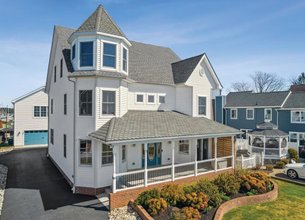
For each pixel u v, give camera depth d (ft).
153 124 50.29
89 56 48.16
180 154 61.57
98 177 45.24
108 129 42.86
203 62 66.03
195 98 63.77
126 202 39.19
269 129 83.46
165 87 63.57
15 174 58.03
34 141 109.19
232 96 130.11
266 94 115.96
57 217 34.63
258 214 36.14
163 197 36.42
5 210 36.81
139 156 55.01
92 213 36.19
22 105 106.93
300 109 97.19
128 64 59.52
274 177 58.34
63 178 54.65
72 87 49.78
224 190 41.47
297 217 35.27
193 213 32.45
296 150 86.84
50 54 70.23
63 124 57.67
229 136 59.36
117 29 51.62
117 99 49.06
